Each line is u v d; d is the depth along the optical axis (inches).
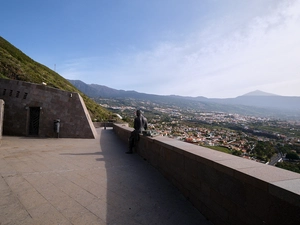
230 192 113.7
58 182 196.9
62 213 137.6
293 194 76.2
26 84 557.3
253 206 97.3
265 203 90.5
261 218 92.4
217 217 124.4
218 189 124.3
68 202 154.6
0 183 189.8
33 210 140.6
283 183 86.9
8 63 1142.3
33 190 175.6
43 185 187.9
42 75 1510.8
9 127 548.7
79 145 435.2
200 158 143.9
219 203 123.0
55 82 1582.2
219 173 123.9
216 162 125.9
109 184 194.5
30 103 552.4
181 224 127.6
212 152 159.0
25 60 1624.0
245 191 102.8
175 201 160.4
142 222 129.0
